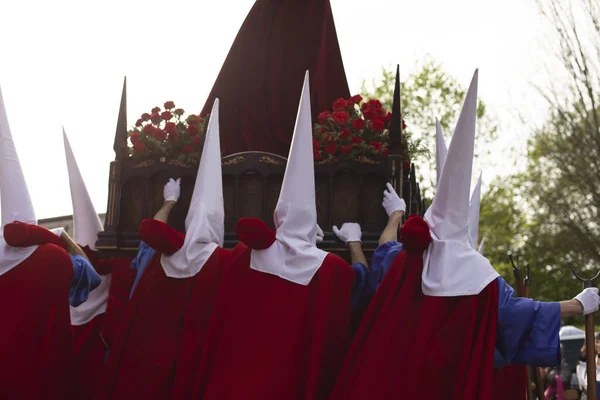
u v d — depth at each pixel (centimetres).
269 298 591
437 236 560
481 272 546
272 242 600
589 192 2044
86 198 775
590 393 555
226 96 858
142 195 748
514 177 2431
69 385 632
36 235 629
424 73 2291
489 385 525
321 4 882
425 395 534
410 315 559
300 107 616
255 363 577
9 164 650
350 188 716
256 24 874
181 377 610
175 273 635
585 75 1970
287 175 610
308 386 565
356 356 568
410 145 786
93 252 749
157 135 741
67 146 777
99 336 757
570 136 2019
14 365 604
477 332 539
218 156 662
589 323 559
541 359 538
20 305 614
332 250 699
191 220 641
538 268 2425
